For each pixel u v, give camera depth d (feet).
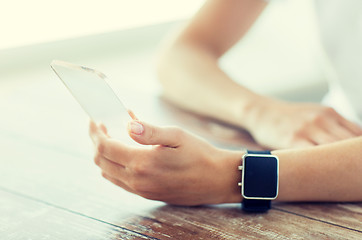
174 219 2.46
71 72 2.32
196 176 2.44
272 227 2.40
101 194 2.67
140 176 2.43
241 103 3.21
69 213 2.52
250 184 2.45
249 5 3.62
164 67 3.59
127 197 2.64
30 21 5.70
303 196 2.54
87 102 2.50
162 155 2.39
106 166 2.54
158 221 2.45
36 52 5.28
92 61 5.23
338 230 2.39
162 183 2.43
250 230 2.38
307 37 4.99
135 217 2.48
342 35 3.33
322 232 2.37
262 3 3.64
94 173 2.87
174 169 2.42
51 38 5.86
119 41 6.33
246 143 3.12
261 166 2.45
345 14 3.29
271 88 4.17
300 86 4.13
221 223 2.43
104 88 2.27
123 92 3.87
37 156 3.03
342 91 3.44
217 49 3.63
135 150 2.43
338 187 2.52
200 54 3.53
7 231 2.40
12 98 3.87
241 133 3.25
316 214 2.49
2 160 2.98
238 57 5.46
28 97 3.89
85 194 2.67
